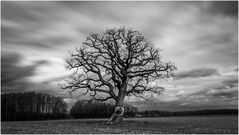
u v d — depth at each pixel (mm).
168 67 45844
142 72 45781
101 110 99375
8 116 96812
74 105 105938
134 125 39500
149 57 46188
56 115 105875
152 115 113375
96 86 45000
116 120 44219
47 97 107625
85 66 44938
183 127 35156
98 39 45438
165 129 31094
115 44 45500
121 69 44438
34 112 105062
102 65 45281
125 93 45031
